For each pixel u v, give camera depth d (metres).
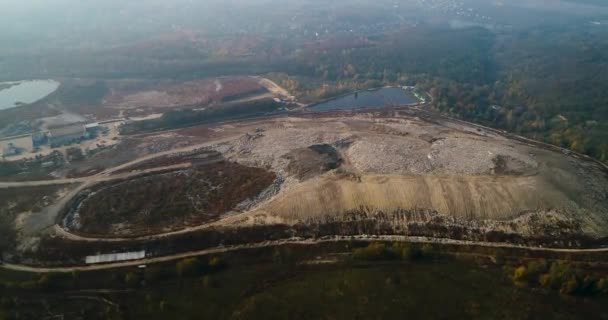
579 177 150.00
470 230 128.38
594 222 129.88
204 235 125.81
